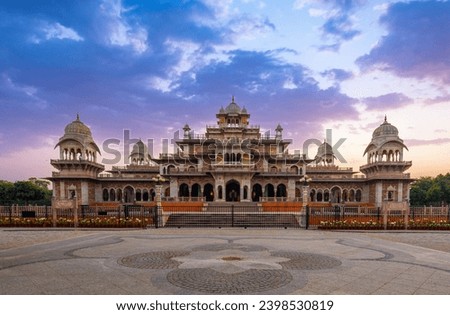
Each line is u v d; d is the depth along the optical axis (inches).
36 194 2508.6
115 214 1219.2
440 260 490.0
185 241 673.0
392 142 2017.7
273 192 2278.5
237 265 438.0
